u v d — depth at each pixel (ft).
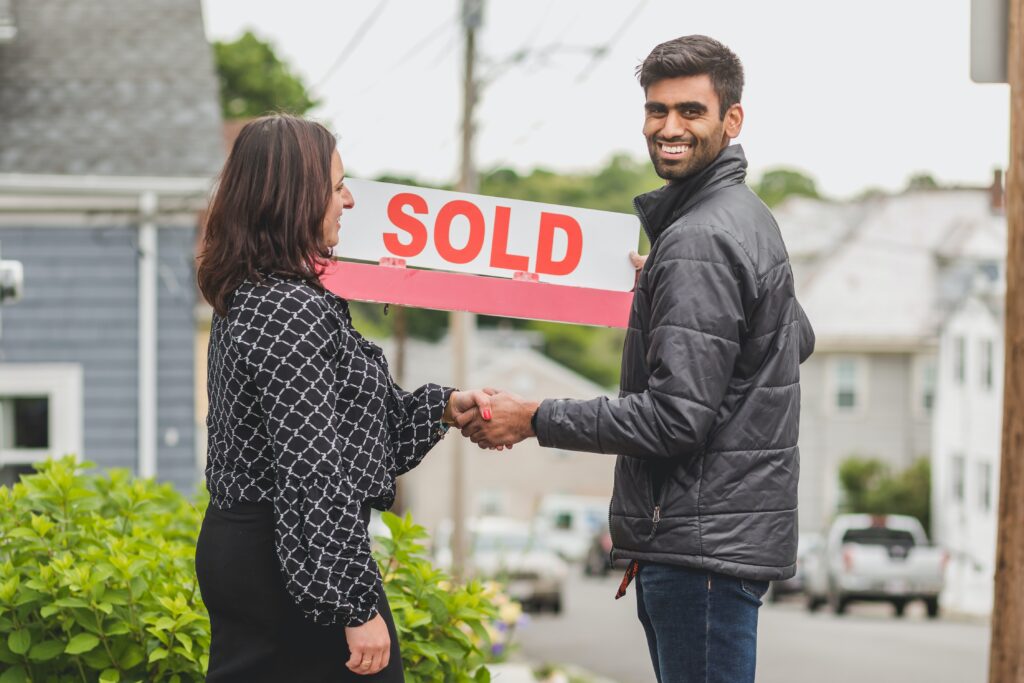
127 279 45.16
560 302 13.24
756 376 10.34
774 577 10.21
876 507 129.18
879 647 59.82
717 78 10.73
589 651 58.70
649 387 10.16
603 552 117.08
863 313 139.13
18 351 44.73
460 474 52.85
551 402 10.58
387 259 13.12
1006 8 11.52
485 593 14.32
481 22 47.37
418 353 205.67
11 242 44.83
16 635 12.27
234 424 9.66
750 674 10.34
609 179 234.17
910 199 143.54
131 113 47.67
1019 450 11.10
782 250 10.57
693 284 10.11
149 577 13.07
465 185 49.88
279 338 9.43
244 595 9.66
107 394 45.01
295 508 9.21
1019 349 11.13
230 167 9.95
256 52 137.08
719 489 10.19
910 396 138.51
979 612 85.71
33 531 13.34
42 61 49.60
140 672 12.64
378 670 9.63
